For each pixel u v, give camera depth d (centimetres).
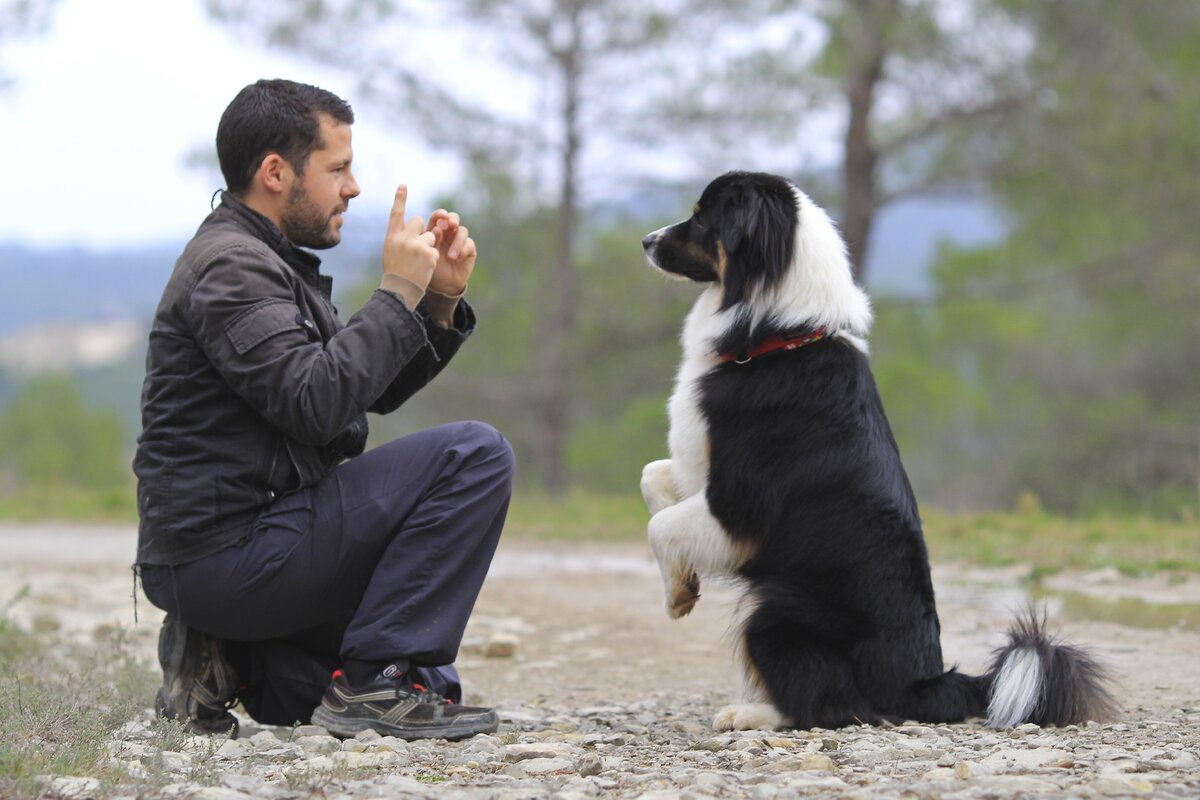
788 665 468
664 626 828
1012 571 966
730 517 490
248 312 402
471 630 813
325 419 400
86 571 1126
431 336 470
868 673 471
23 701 450
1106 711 471
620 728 490
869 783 337
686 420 514
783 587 480
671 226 573
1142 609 802
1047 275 2030
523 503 1664
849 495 479
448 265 462
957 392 2494
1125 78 1691
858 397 496
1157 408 2362
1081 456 2389
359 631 429
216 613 429
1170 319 2036
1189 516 1238
